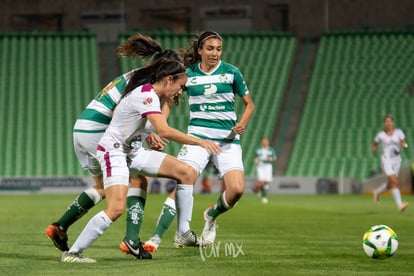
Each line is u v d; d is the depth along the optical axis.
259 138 90.88
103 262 20.08
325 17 100.06
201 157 24.70
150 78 20.00
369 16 99.25
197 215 42.69
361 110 91.81
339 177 84.50
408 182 83.00
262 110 93.50
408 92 92.75
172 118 92.44
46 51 101.19
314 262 20.39
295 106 94.19
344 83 94.81
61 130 93.25
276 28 102.69
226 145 25.02
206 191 83.38
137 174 20.89
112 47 103.75
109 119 20.50
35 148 91.38
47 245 25.23
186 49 25.30
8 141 91.81
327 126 91.06
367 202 63.09
